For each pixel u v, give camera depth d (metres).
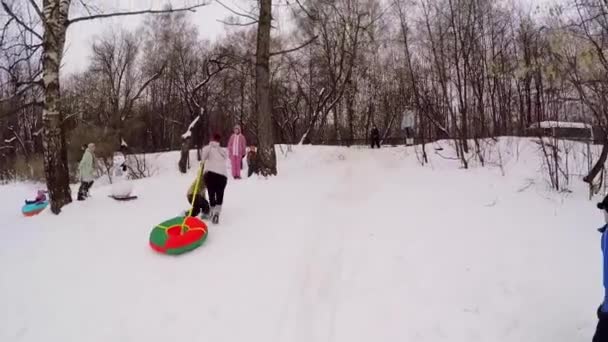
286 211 7.88
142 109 35.81
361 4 24.30
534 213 7.53
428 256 5.68
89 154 9.91
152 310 4.59
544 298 4.54
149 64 35.12
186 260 5.76
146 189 10.77
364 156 18.86
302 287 4.98
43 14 8.62
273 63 32.38
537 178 10.66
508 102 20.72
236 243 6.29
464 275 5.11
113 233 6.80
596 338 3.40
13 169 26.70
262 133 12.55
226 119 33.12
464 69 14.51
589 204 8.18
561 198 8.69
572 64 9.27
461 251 5.80
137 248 6.18
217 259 5.76
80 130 22.83
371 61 30.58
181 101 32.59
